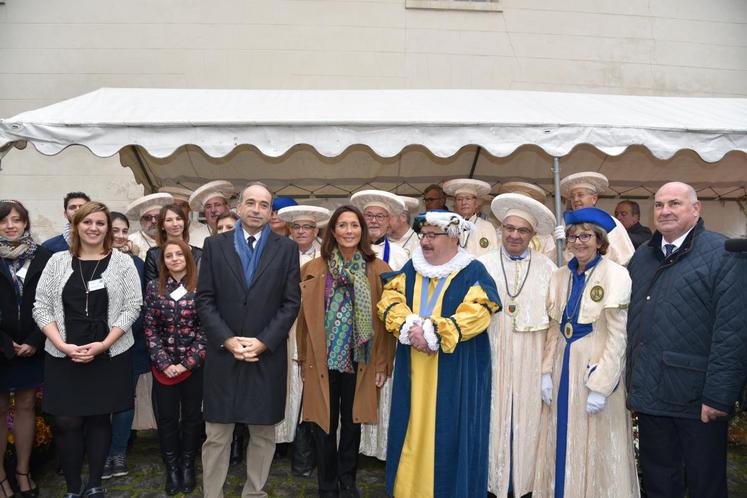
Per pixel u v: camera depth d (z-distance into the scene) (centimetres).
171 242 371
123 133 432
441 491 308
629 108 550
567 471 318
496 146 442
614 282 310
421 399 318
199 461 427
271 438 336
